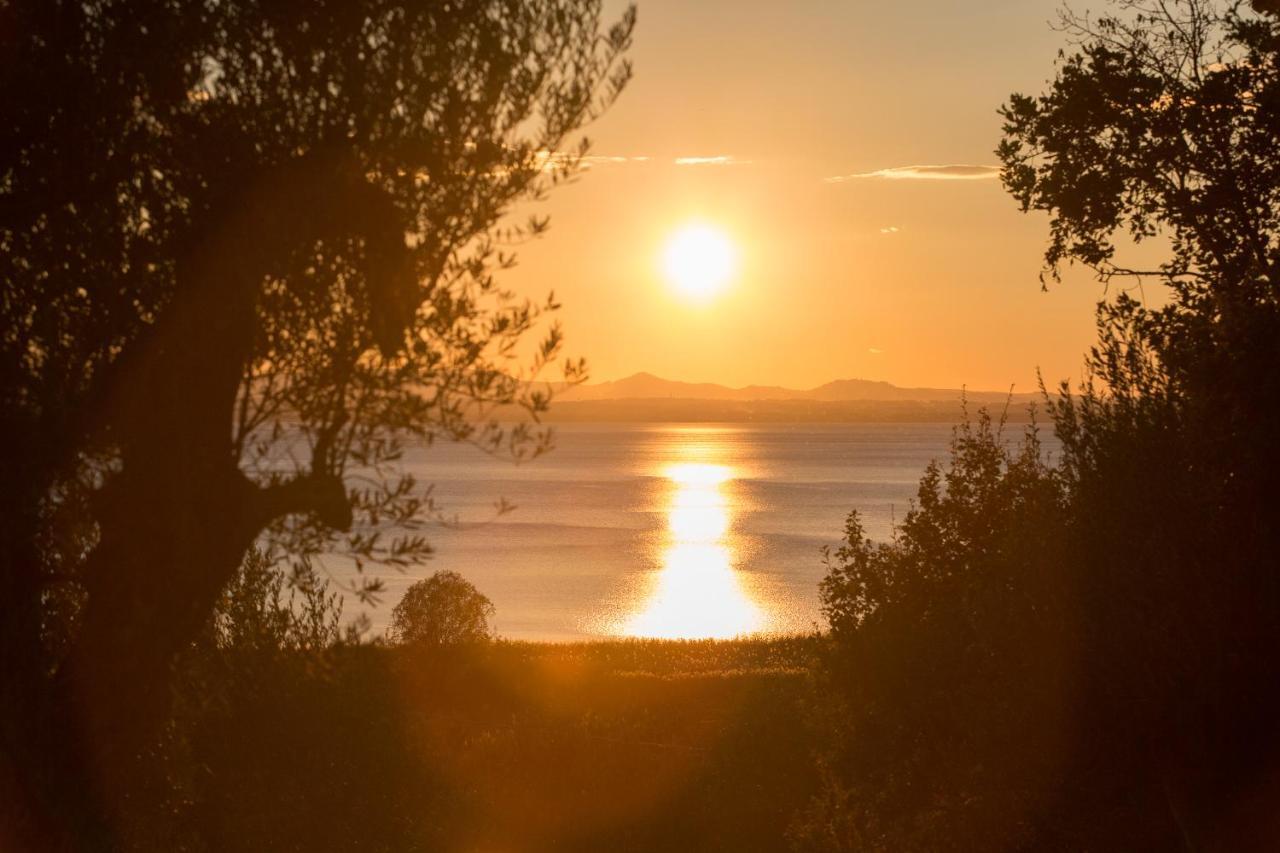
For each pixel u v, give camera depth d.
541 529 135.50
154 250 7.84
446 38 7.75
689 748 27.78
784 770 25.20
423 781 15.00
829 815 16.78
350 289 7.80
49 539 8.27
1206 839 11.16
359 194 7.83
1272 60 15.98
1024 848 12.98
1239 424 11.20
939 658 15.24
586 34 8.27
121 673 8.07
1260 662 10.88
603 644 47.97
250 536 8.03
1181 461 11.52
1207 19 17.20
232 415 7.99
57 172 7.75
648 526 139.25
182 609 8.09
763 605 78.56
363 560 8.16
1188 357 11.86
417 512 8.15
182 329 7.89
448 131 7.82
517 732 28.73
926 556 16.86
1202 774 11.26
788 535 127.56
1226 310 11.53
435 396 7.98
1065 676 12.52
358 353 7.76
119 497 8.07
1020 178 18.27
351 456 7.89
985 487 16.94
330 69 7.75
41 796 7.97
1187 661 11.06
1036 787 12.94
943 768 14.75
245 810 11.24
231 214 7.76
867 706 16.34
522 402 8.10
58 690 8.22
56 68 7.73
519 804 23.27
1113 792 12.44
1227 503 11.28
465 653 36.31
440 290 8.03
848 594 17.16
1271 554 10.92
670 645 47.75
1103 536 11.96
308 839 11.89
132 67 7.64
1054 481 13.21
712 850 21.30
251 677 11.08
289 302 7.77
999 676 13.76
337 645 9.41
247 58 7.81
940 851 13.67
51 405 7.70
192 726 10.55
